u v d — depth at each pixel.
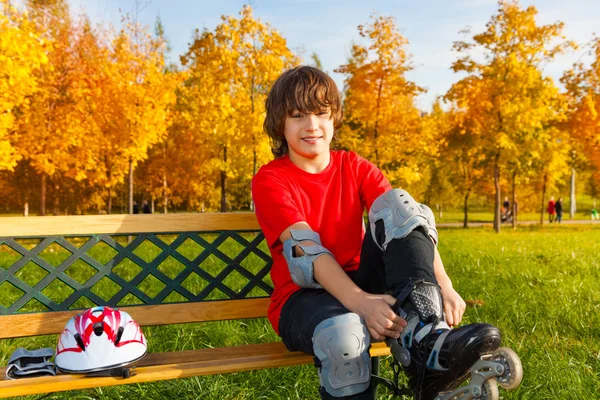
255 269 7.59
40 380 1.97
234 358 2.21
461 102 22.33
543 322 4.40
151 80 18.02
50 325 2.44
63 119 17.11
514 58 21.45
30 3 16.69
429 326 1.81
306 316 1.98
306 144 2.29
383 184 2.40
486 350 1.68
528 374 3.09
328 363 1.86
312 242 2.07
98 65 17.83
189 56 18.97
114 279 2.58
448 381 1.79
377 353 2.31
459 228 30.45
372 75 20.41
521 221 41.28
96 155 18.94
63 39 17.42
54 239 2.50
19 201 35.78
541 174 30.98
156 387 3.04
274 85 2.37
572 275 7.16
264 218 2.25
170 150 28.08
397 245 1.92
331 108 2.31
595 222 38.56
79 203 37.41
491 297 5.37
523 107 21.73
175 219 2.68
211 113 18.86
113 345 2.08
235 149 21.02
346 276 2.00
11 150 12.95
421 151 21.38
